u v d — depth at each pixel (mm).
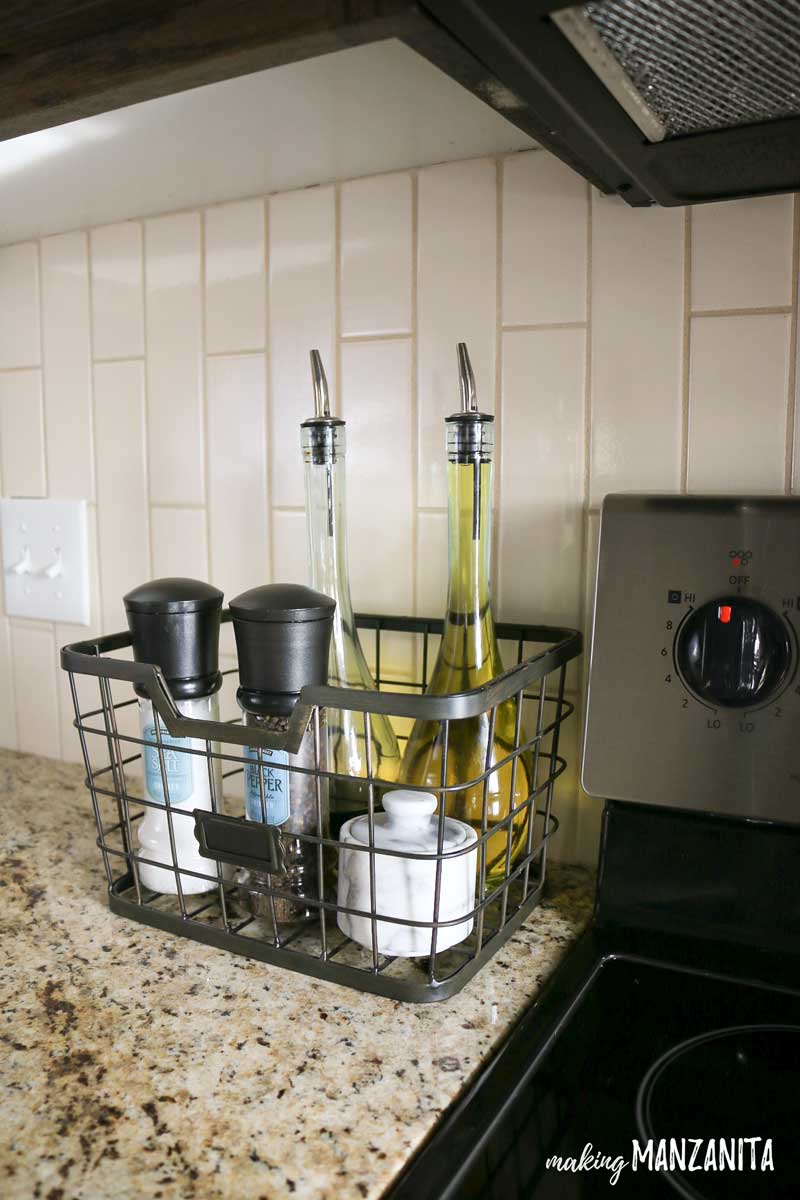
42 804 870
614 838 604
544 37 373
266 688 561
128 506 927
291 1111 443
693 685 569
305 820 602
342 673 691
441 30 378
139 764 946
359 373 777
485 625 651
